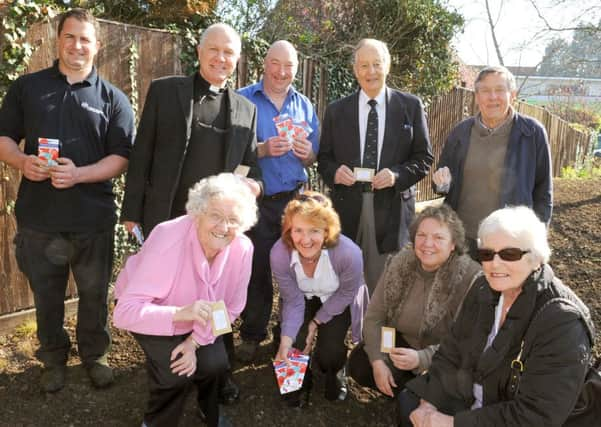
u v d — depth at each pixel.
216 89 3.36
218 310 2.75
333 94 7.19
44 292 3.31
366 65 3.78
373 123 3.85
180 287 2.79
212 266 2.84
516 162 3.46
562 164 17.06
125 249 4.85
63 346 3.50
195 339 2.79
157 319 2.65
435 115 9.93
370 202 3.84
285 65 3.95
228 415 3.29
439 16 9.49
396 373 3.21
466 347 2.54
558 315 2.16
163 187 3.24
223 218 2.61
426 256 2.96
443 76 9.80
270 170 3.95
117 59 4.48
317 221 3.12
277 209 3.98
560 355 2.13
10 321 4.13
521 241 2.24
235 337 4.22
